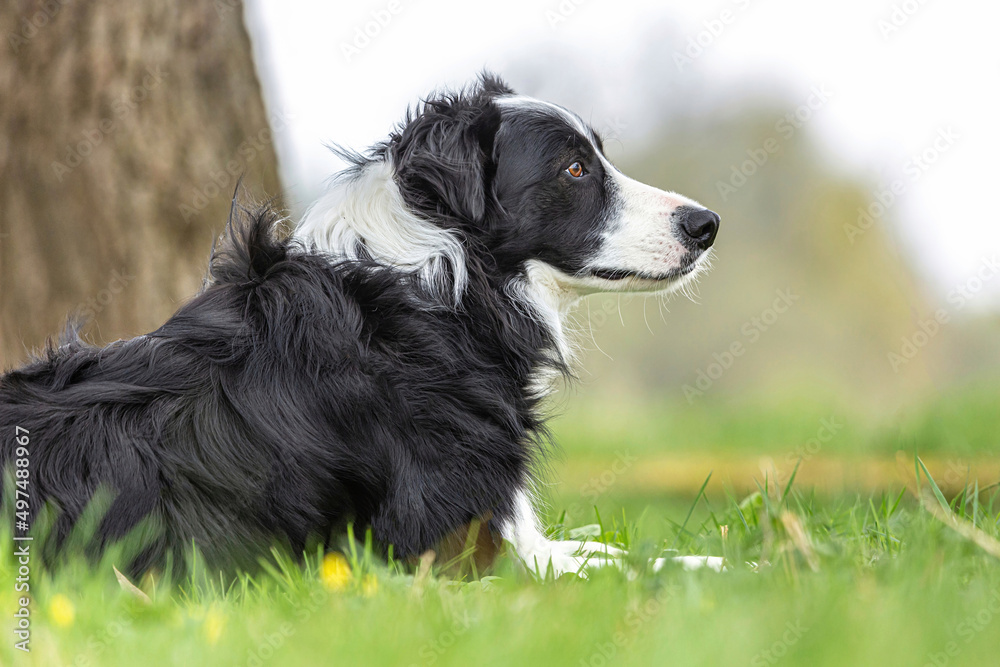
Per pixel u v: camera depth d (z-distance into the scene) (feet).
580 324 16.47
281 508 10.94
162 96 19.69
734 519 13.98
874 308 73.00
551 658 7.55
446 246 12.91
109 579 9.60
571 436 40.83
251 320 11.59
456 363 12.27
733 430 41.04
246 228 12.79
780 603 8.72
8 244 19.29
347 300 11.86
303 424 11.10
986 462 24.39
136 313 19.53
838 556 10.55
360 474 11.29
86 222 19.35
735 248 75.25
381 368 11.55
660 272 14.40
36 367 11.60
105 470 10.30
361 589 9.61
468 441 11.78
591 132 14.99
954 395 33.96
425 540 11.37
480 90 15.24
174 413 10.74
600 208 14.32
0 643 7.75
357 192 13.07
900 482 22.04
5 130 19.13
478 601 9.34
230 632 8.17
